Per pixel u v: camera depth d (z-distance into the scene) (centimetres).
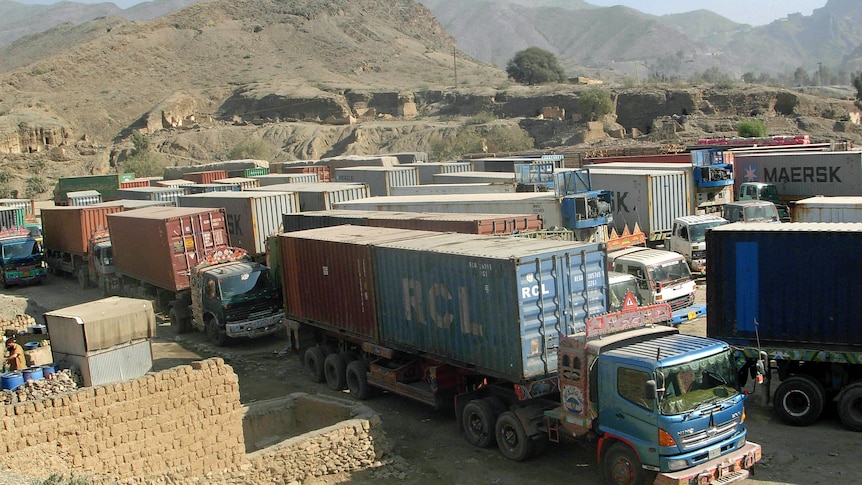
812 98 11194
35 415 1250
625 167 4041
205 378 1423
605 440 1296
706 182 3488
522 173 3575
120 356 1714
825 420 1598
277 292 2567
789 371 1630
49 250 4259
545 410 1430
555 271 1500
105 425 1317
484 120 12656
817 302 1562
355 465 1530
